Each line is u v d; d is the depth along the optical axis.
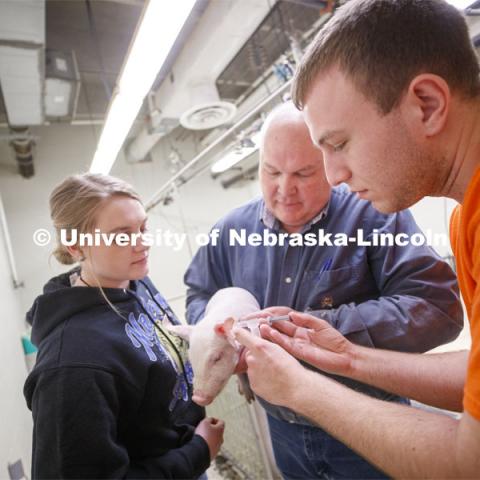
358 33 0.56
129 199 0.96
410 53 0.54
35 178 5.05
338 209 1.21
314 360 0.90
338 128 0.61
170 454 0.93
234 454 2.45
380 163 0.60
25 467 1.77
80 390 0.75
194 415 1.16
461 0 1.10
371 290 1.21
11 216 4.85
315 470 1.31
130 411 0.87
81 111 4.88
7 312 2.45
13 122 3.71
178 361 1.12
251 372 0.79
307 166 1.08
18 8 2.24
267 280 1.30
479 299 0.51
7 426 1.50
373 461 0.58
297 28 3.21
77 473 0.72
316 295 1.18
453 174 0.60
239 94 4.57
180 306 5.73
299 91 0.65
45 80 3.02
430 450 0.52
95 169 3.27
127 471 0.80
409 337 1.01
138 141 4.93
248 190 6.65
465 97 0.55
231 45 2.75
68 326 0.85
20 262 4.77
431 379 0.81
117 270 0.96
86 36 3.39
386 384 0.86
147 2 1.25
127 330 0.93
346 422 0.62
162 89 3.60
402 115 0.56
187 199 6.17
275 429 1.42
